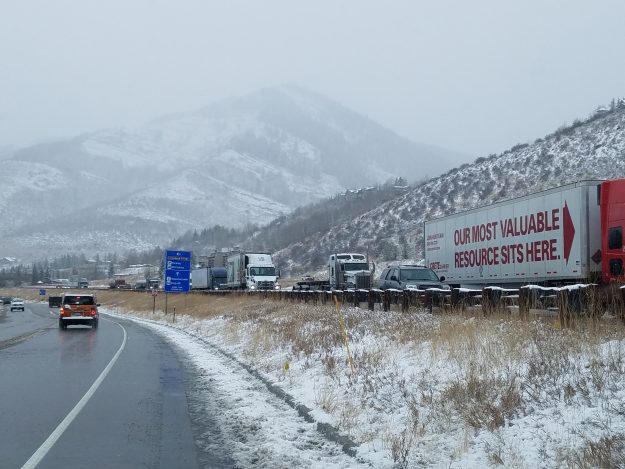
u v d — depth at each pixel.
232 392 13.76
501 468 6.77
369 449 8.21
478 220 30.84
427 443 8.08
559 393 8.30
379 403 10.43
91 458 8.41
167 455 8.59
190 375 16.84
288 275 108.69
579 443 6.88
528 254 26.64
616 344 9.96
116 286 142.00
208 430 10.12
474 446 7.64
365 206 129.25
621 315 12.70
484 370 10.22
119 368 18.42
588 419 7.39
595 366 8.84
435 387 10.45
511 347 11.13
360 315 22.83
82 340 29.92
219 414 11.41
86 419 10.96
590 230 23.23
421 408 9.55
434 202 94.88
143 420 10.89
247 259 63.78
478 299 19.06
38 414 11.39
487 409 8.41
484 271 30.23
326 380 13.07
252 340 22.52
